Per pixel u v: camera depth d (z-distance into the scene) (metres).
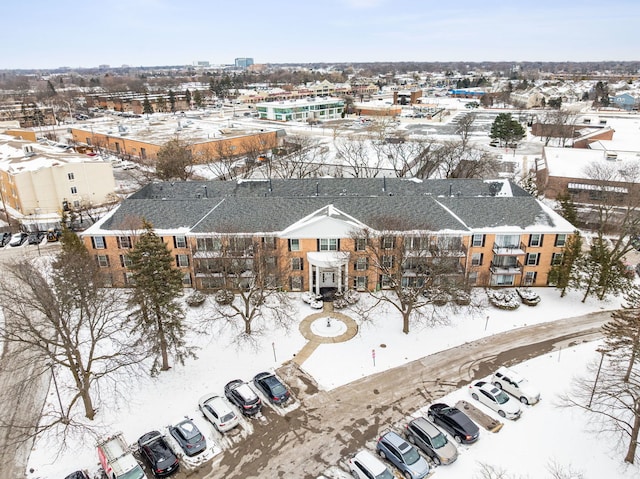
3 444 35.09
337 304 51.50
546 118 150.62
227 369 42.66
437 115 187.75
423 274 48.78
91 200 90.00
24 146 95.06
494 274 54.94
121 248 54.88
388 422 36.19
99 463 33.31
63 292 35.25
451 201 56.94
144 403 38.81
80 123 189.50
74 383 41.41
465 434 33.53
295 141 127.88
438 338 46.69
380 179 66.94
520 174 101.81
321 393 39.47
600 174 80.25
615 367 38.41
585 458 32.72
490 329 48.12
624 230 57.94
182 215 55.78
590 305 52.34
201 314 51.50
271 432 35.53
